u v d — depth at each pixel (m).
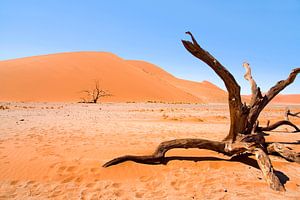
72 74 50.06
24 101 35.69
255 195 3.94
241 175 4.79
